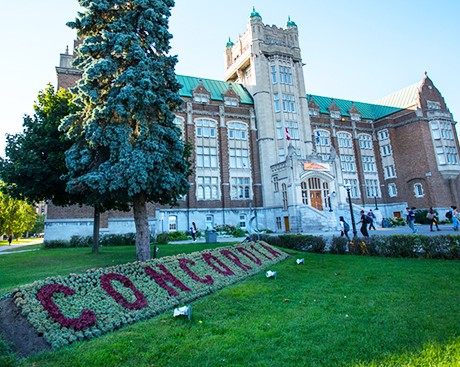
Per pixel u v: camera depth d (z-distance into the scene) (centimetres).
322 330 577
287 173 3672
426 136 4856
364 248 1468
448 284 850
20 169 1712
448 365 428
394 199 5156
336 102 5600
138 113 1249
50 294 658
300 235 1773
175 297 805
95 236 1898
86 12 1361
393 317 627
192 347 521
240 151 4178
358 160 5169
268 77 4425
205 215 3788
